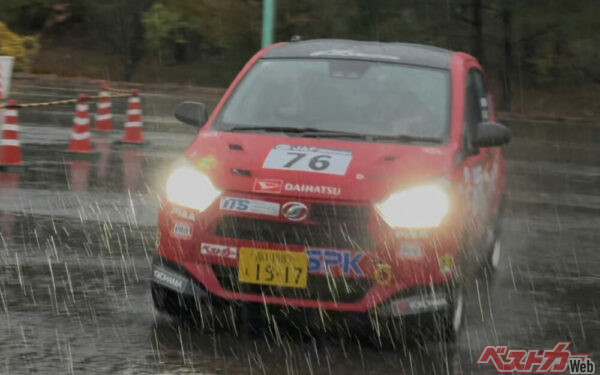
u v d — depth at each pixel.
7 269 11.73
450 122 10.66
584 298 11.81
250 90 11.15
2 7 57.94
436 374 8.58
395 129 10.50
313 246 9.05
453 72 11.42
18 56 49.78
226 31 51.78
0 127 23.16
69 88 42.94
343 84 11.07
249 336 9.47
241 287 9.22
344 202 9.10
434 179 9.45
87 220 15.03
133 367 8.37
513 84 52.53
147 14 52.34
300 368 8.59
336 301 9.11
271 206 9.13
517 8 47.38
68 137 25.28
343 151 9.77
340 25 49.53
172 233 9.48
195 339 9.29
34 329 9.35
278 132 10.48
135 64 53.03
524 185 22.09
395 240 9.05
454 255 9.38
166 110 35.47
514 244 15.14
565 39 47.91
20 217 14.93
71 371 8.20
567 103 50.91
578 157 28.62
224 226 9.27
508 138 10.83
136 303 10.46
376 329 9.30
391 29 49.38
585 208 19.08
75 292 10.80
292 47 11.94
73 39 58.66
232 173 9.43
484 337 9.88
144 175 19.89
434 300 9.21
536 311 11.06
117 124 29.59
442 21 49.53
